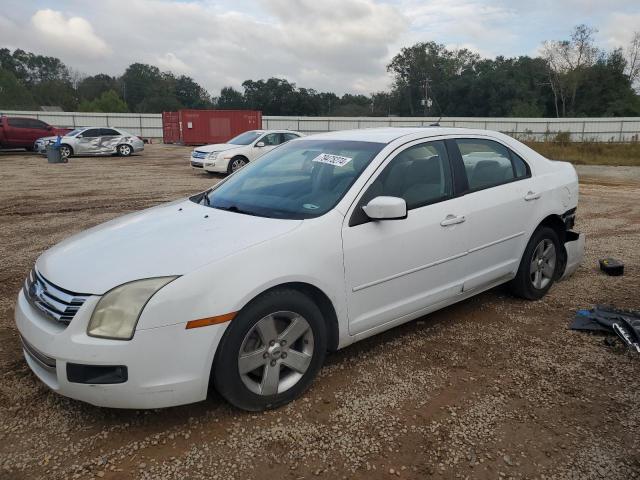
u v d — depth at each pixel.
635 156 26.72
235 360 2.90
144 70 114.06
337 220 3.35
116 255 3.00
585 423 3.03
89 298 2.71
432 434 2.92
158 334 2.68
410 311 3.81
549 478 2.59
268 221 3.33
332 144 4.17
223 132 38.53
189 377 2.77
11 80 77.06
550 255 5.00
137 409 2.93
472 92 79.75
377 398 3.28
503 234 4.43
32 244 7.15
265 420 3.03
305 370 3.22
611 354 3.88
